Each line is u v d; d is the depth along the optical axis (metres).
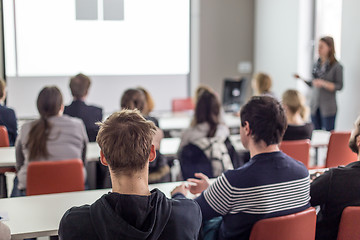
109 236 1.34
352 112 6.12
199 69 7.97
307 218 1.93
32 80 7.14
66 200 2.42
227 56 8.12
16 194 3.35
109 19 6.91
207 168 3.07
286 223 1.87
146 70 7.73
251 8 8.15
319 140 4.20
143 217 1.37
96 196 2.49
